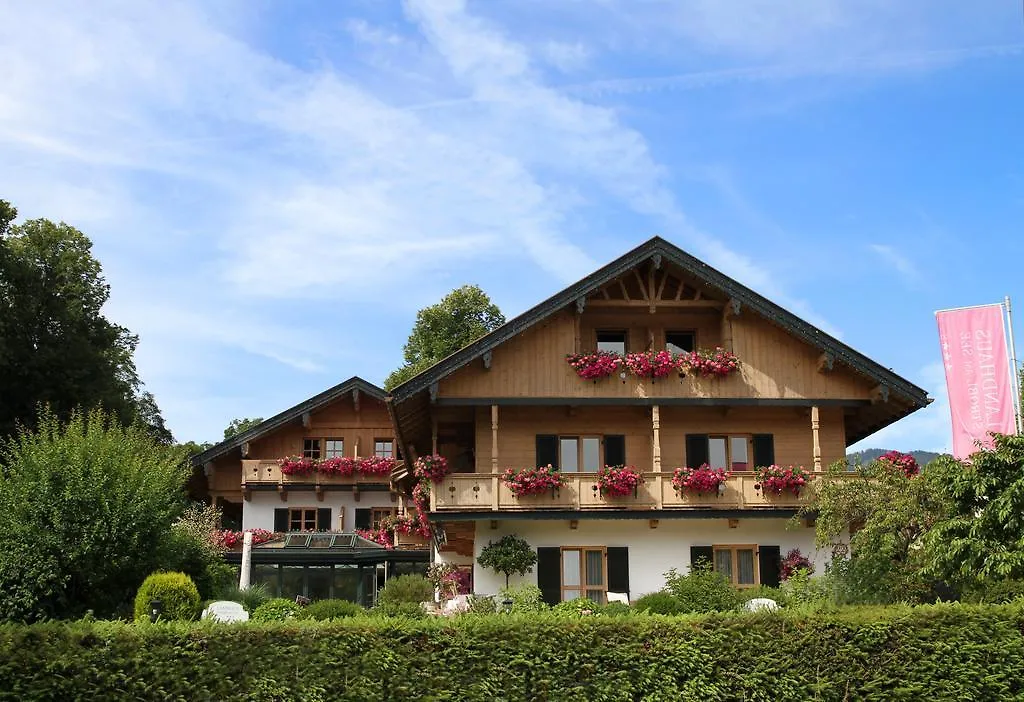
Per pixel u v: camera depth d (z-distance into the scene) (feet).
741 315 98.58
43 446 73.31
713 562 94.07
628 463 99.40
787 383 97.50
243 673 49.16
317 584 125.90
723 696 50.78
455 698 49.80
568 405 96.07
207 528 118.62
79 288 150.71
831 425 101.19
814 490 90.58
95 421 79.51
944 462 65.87
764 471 93.04
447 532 97.40
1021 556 57.41
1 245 139.64
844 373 98.02
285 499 141.59
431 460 91.81
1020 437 60.80
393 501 142.41
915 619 52.16
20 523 68.49
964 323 87.15
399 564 126.52
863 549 74.38
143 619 50.72
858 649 51.60
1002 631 51.96
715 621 52.01
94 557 70.18
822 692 51.01
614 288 99.81
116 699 47.91
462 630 50.83
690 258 95.86
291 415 142.72
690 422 100.83
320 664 49.60
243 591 91.30
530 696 50.19
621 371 96.17
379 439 145.28
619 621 51.75
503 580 92.27
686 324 101.50
